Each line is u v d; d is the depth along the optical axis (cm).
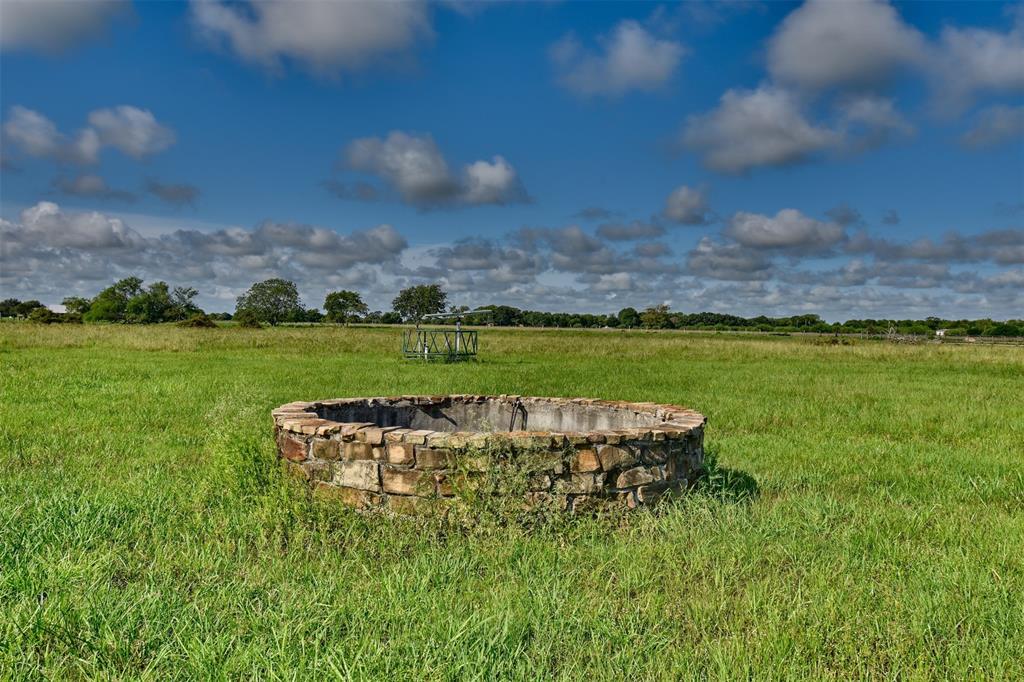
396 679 244
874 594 337
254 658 252
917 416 1000
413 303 10100
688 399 1170
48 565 336
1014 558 391
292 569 363
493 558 379
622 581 351
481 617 298
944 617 307
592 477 435
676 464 477
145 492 504
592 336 4788
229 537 411
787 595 328
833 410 1065
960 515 490
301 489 455
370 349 2641
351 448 447
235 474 492
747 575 364
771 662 266
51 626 272
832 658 277
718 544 405
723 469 618
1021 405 1127
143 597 303
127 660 255
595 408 652
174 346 2466
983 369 1939
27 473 571
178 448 697
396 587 332
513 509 418
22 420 829
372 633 282
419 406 662
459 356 2248
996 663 268
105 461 635
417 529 422
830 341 3797
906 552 401
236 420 802
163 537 410
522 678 249
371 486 439
